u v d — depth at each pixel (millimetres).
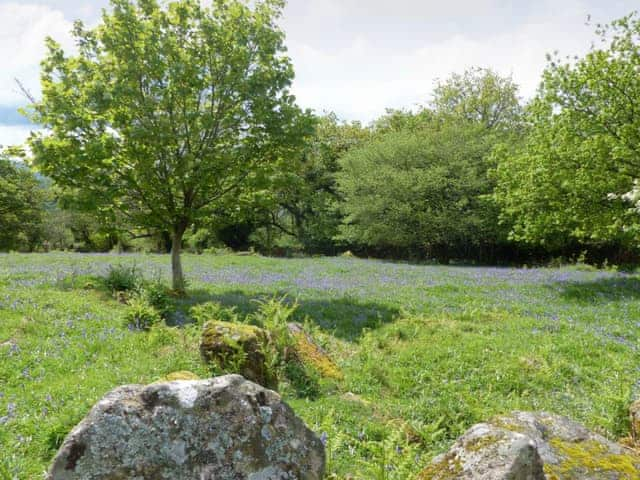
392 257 50000
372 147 49594
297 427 4559
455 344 12992
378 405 9109
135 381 8727
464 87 59562
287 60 19562
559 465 4816
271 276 25562
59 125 16969
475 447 4531
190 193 18750
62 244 79938
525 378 10852
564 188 23453
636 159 22156
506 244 45375
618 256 38656
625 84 22406
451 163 42656
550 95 23719
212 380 4465
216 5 19297
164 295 15539
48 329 11398
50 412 7195
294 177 19125
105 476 3938
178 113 18172
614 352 12953
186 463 4086
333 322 15602
